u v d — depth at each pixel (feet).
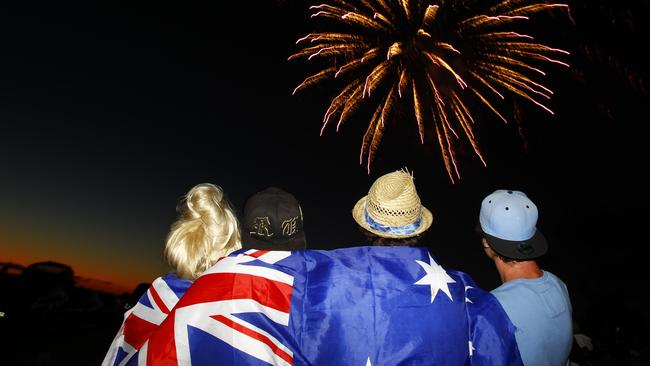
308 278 4.75
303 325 4.52
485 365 4.96
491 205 6.42
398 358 4.45
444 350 4.63
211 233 5.60
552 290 5.86
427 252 5.25
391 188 5.69
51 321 29.35
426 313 4.70
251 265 4.78
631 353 45.93
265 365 4.33
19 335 26.94
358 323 4.54
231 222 5.83
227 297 4.55
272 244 5.55
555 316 5.63
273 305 4.57
